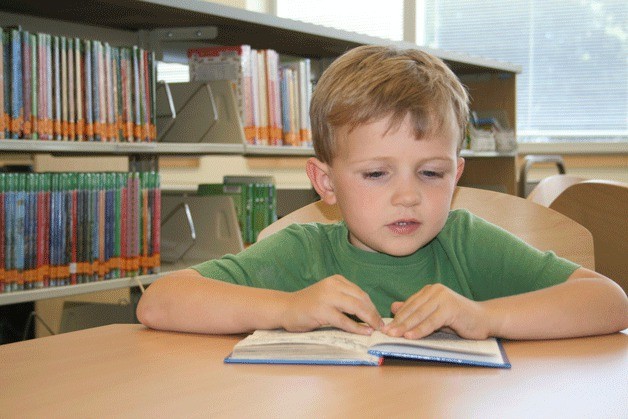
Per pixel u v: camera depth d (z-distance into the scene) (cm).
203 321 88
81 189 221
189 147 243
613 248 154
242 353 75
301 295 85
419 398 61
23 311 259
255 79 276
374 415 57
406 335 77
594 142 463
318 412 58
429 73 98
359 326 81
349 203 98
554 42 480
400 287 113
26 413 59
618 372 70
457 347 75
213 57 274
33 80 207
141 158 273
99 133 224
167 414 58
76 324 254
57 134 214
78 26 265
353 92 94
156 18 256
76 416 58
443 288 82
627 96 469
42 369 72
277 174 466
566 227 126
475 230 115
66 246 218
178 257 276
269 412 58
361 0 513
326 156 104
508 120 396
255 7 501
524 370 71
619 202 152
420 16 503
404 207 94
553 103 483
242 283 106
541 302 85
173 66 448
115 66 229
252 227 280
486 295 112
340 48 323
